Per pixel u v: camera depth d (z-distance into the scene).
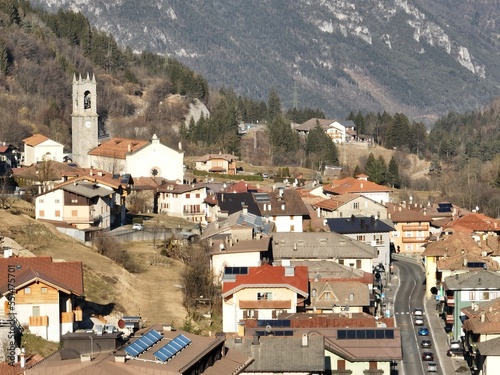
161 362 128.38
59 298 172.50
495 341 193.38
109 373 123.62
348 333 177.88
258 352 161.62
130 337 137.62
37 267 179.00
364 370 173.00
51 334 170.50
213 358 140.12
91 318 188.75
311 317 195.38
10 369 139.12
